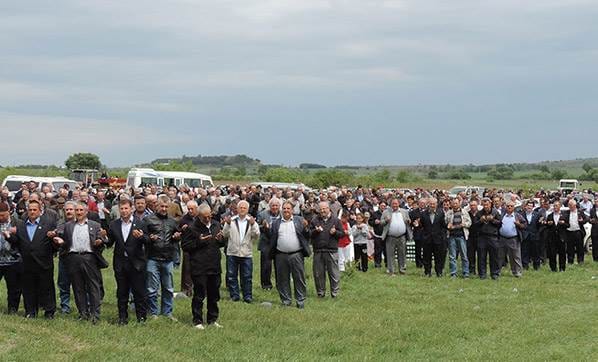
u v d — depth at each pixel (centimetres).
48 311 1195
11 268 1205
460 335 1221
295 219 1477
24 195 1972
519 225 1981
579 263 2308
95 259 1186
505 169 12438
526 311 1453
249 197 2477
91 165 8694
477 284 1844
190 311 1327
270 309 1403
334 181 7200
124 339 1066
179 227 1235
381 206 2219
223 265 2094
